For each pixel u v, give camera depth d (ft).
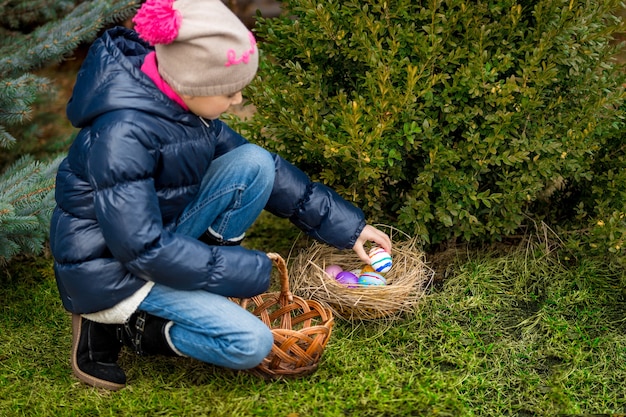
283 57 9.78
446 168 9.46
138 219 6.78
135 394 7.87
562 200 10.81
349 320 9.12
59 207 7.50
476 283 9.91
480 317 9.29
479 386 8.05
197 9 6.77
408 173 10.15
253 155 8.13
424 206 9.47
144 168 6.91
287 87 9.25
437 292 9.86
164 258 6.87
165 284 7.07
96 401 7.75
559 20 8.87
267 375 7.97
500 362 8.50
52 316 9.58
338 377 8.10
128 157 6.83
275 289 9.92
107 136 6.86
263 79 10.56
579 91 9.57
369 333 9.00
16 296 10.10
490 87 8.82
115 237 6.81
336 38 8.98
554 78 9.01
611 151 10.18
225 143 8.61
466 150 9.32
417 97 8.90
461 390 8.00
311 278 8.90
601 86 9.52
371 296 8.52
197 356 7.55
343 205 8.77
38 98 12.90
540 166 9.34
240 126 9.96
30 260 11.02
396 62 8.87
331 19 9.09
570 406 7.75
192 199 8.04
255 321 7.39
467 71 8.75
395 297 8.59
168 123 7.16
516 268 10.16
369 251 9.41
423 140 9.34
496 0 9.00
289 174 8.63
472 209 9.90
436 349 8.74
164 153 7.16
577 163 9.56
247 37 6.89
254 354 7.32
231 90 6.97
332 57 9.61
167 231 7.04
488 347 8.68
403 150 9.48
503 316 9.37
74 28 10.79
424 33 9.16
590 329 9.06
